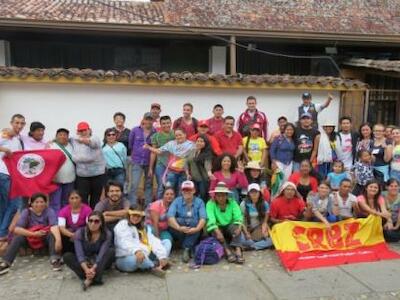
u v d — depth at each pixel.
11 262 5.70
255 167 6.98
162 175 7.42
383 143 7.57
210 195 6.55
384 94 10.78
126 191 7.87
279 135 7.86
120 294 5.11
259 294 5.13
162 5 12.91
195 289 5.23
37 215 5.96
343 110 9.44
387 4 13.69
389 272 5.72
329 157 7.81
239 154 7.58
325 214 6.60
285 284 5.37
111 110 8.92
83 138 6.66
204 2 12.62
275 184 7.72
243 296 5.08
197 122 8.01
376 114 10.81
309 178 7.11
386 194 6.95
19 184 6.44
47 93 8.73
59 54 11.79
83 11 11.54
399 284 5.38
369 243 6.46
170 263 5.95
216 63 12.08
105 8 12.12
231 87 8.94
